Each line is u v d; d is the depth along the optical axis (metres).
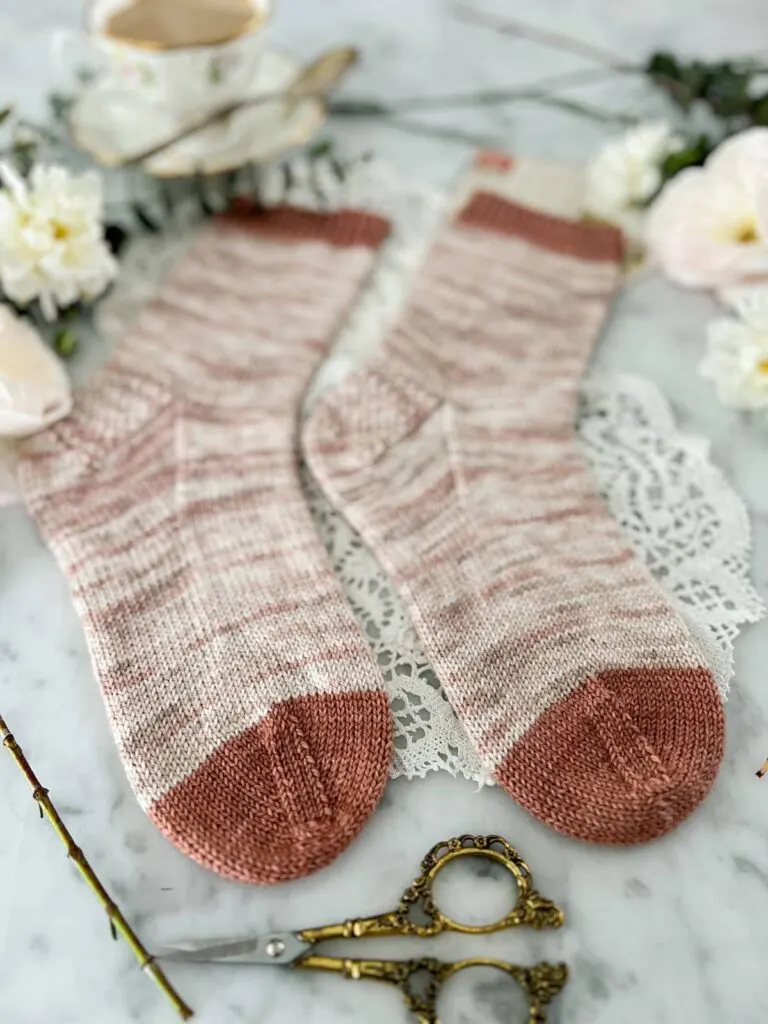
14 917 0.28
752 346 0.38
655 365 0.43
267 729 0.30
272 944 0.26
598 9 0.61
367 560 0.36
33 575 0.35
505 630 0.32
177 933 0.27
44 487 0.37
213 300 0.44
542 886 0.28
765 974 0.27
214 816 0.28
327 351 0.43
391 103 0.55
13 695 0.32
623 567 0.34
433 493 0.37
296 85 0.48
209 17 0.43
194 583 0.34
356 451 0.39
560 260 0.46
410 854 0.29
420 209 0.50
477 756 0.30
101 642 0.32
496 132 0.54
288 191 0.50
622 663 0.31
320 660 0.32
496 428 0.40
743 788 0.30
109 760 0.31
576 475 0.38
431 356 0.42
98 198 0.41
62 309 0.44
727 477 0.39
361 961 0.26
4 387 0.36
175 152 0.46
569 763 0.29
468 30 0.60
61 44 0.46
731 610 0.34
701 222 0.43
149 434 0.39
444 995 0.26
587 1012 0.26
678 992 0.26
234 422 0.40
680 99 0.51
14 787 0.30
